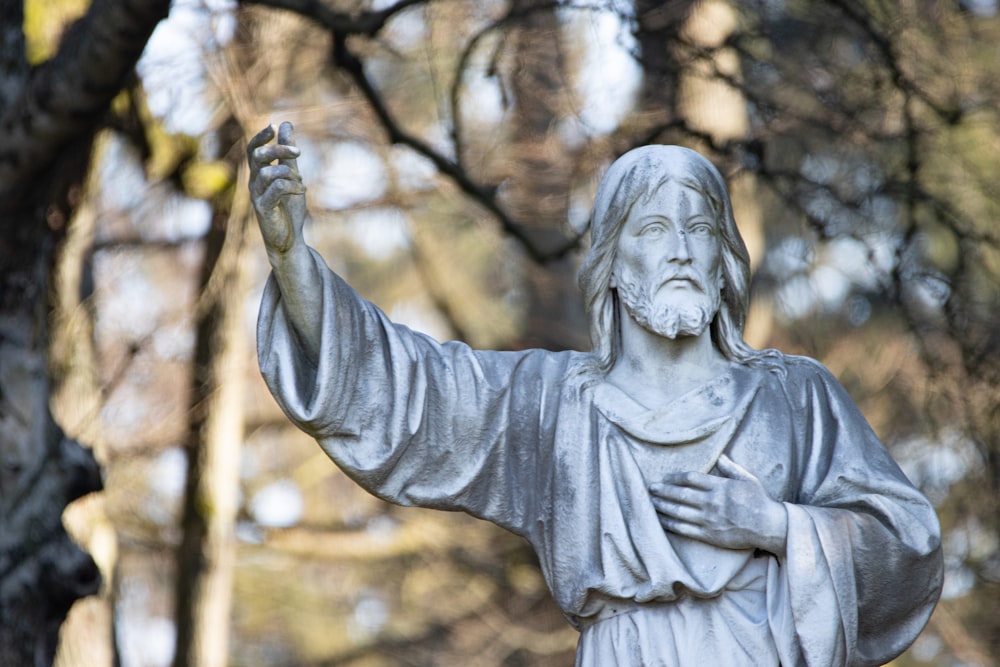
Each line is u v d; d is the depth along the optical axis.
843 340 30.02
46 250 22.11
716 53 23.55
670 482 12.49
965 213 25.09
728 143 23.08
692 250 12.72
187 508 29.80
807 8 23.83
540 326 34.75
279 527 34.94
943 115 23.20
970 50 26.16
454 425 12.87
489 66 23.41
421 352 12.87
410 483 12.91
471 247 38.22
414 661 38.88
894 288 24.59
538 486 12.91
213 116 28.19
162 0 19.42
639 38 22.58
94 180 27.41
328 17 22.78
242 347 29.86
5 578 21.17
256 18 26.89
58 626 21.61
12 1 21.25
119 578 32.44
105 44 19.61
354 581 40.38
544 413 12.91
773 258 30.52
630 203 12.80
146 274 33.72
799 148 25.23
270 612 41.53
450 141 25.89
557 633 36.22
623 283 12.86
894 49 23.28
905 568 12.46
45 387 21.83
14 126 20.30
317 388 12.41
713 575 12.33
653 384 12.89
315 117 28.80
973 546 28.83
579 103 25.81
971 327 24.70
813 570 12.15
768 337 28.50
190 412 29.59
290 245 12.31
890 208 25.09
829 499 12.64
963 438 25.91
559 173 27.81
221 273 29.14
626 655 12.44
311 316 12.46
